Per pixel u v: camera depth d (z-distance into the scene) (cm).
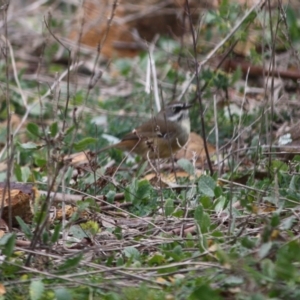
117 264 843
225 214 971
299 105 1419
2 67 1778
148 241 908
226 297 750
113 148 1350
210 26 1677
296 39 1661
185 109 1391
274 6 1521
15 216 958
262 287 735
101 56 1991
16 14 2016
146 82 1566
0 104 1573
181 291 755
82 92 1648
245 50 1588
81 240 922
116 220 1002
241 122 1273
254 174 1085
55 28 2041
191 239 887
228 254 767
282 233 844
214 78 1409
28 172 1154
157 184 1121
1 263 830
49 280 803
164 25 2009
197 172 1242
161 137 1364
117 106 1606
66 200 1016
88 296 776
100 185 1119
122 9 2028
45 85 1700
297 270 745
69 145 963
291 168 1089
